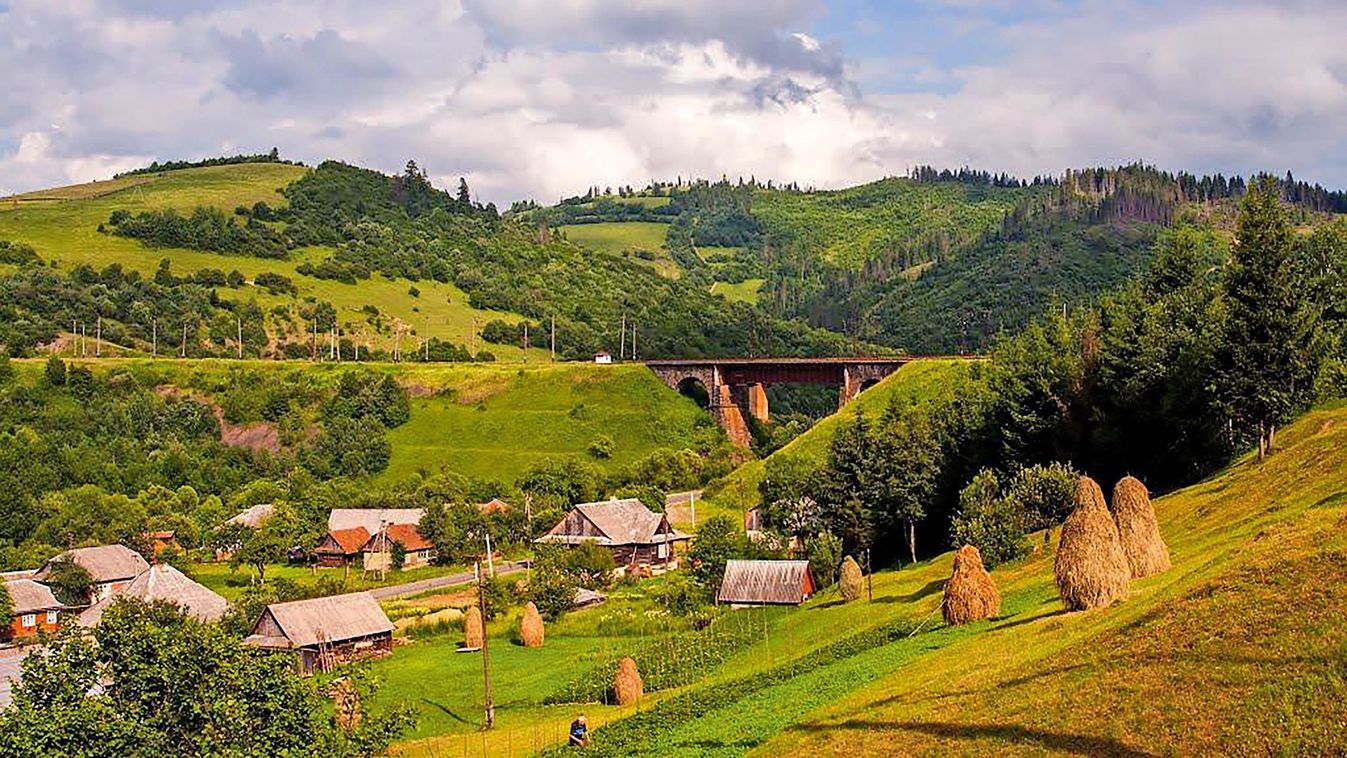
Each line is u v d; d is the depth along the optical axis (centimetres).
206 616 10744
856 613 8556
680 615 11325
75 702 4162
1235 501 7569
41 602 12950
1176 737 3384
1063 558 5434
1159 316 11450
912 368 19325
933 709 4369
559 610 11956
